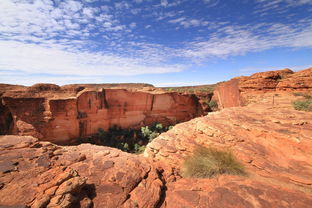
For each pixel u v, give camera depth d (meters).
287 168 4.96
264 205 3.50
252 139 6.57
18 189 3.20
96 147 6.96
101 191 3.89
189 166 6.04
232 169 5.36
